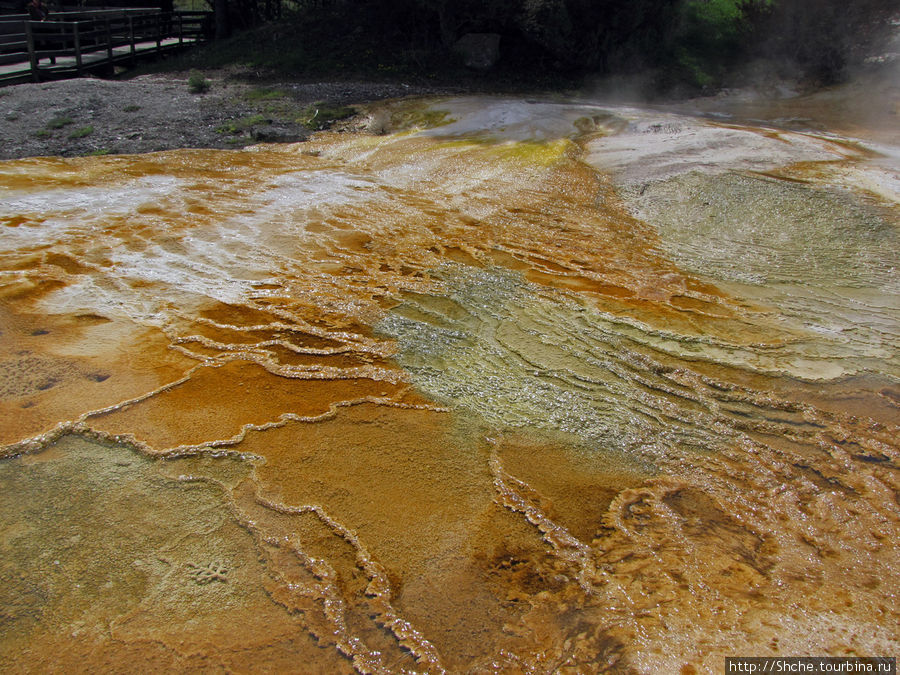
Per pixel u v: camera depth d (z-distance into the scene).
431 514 3.11
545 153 8.20
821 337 4.58
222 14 15.21
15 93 9.87
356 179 7.35
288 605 2.65
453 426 3.68
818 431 3.72
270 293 4.87
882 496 3.29
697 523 3.12
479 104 10.01
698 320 4.77
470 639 2.55
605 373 4.16
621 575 2.84
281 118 9.49
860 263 5.59
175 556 2.83
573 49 11.82
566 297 5.02
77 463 3.28
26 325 4.32
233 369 4.04
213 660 2.42
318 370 4.08
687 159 7.88
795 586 2.79
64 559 2.79
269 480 3.25
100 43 14.01
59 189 6.60
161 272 5.06
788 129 9.46
